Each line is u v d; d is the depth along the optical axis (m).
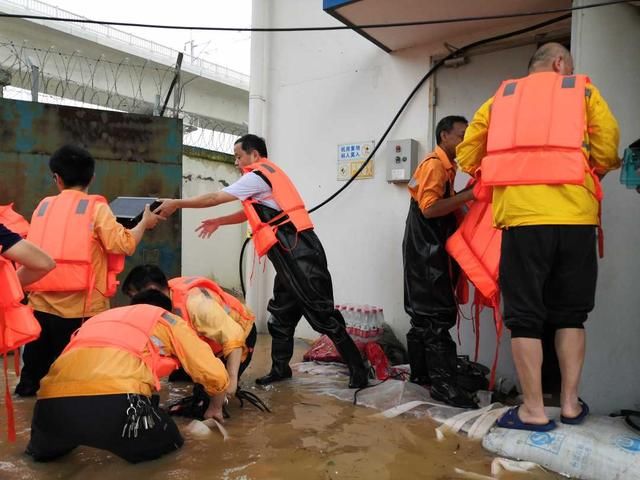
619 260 2.60
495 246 2.70
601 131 2.15
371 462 2.18
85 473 2.04
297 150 4.84
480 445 2.35
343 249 4.52
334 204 4.57
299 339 4.77
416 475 2.06
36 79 5.77
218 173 8.90
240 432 2.50
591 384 2.63
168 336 2.21
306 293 3.14
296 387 3.27
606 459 1.98
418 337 3.19
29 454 2.17
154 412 2.10
